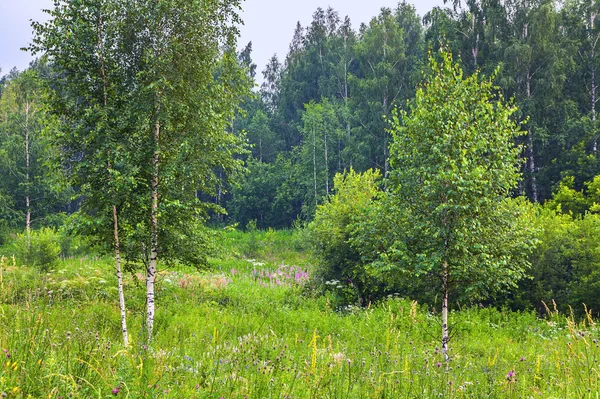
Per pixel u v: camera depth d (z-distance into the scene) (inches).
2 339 203.2
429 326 562.3
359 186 805.2
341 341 463.8
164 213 477.1
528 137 1549.0
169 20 492.7
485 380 271.9
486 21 1704.0
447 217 449.4
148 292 487.2
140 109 459.2
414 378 255.9
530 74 1626.5
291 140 3068.4
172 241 493.0
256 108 3329.2
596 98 1721.2
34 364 173.5
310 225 823.1
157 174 477.1
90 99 473.1
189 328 496.1
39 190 1606.8
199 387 185.3
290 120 3166.8
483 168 436.1
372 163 1950.1
